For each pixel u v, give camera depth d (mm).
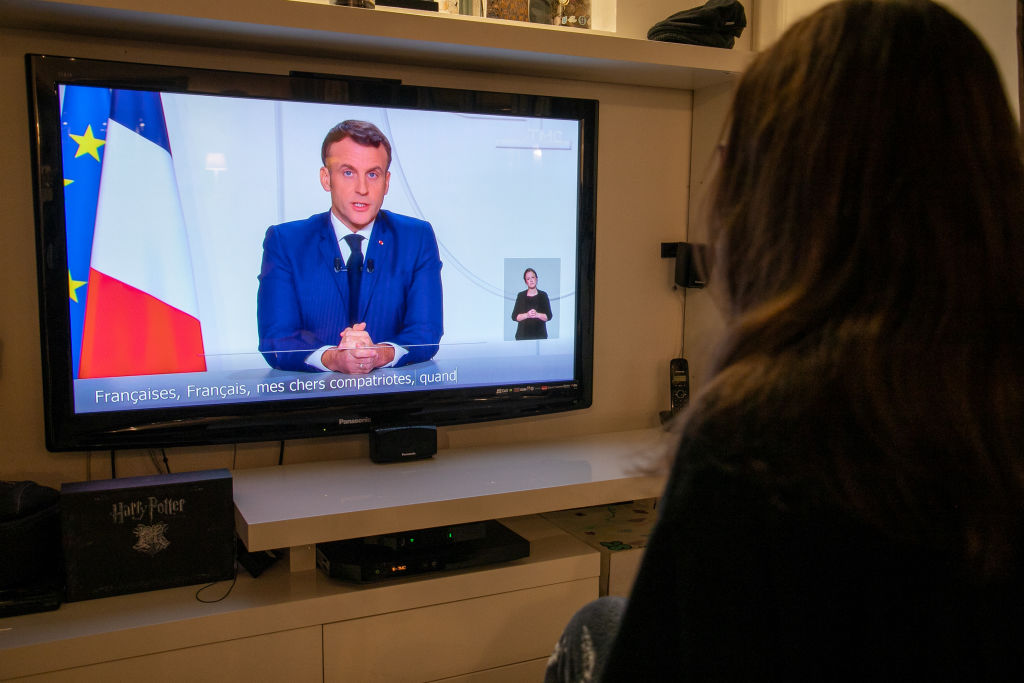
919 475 438
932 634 438
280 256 2016
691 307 2658
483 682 1938
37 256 1799
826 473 447
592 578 2049
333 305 2088
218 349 1979
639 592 506
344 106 2039
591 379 2443
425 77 2248
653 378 2682
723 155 592
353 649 1791
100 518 1706
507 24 2029
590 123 2340
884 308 472
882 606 440
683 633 483
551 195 2320
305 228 2037
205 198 1931
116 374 1888
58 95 1783
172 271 1919
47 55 1765
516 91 2361
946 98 495
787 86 537
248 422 2025
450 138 2166
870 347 461
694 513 480
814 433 454
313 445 2234
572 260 2379
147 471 2055
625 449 2352
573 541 2145
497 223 2256
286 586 1806
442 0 2256
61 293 1822
